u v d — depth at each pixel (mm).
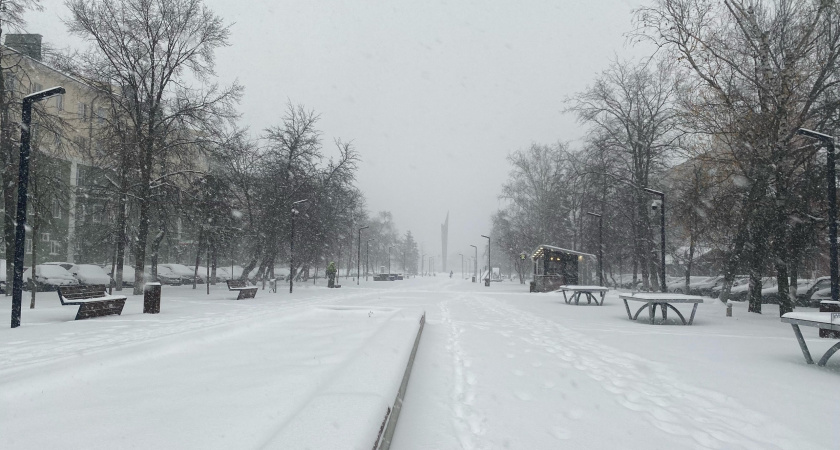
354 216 45188
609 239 40312
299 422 2508
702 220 21734
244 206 32781
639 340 9133
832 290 12703
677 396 4914
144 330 9906
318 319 9648
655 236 32438
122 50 23391
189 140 24984
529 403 4547
